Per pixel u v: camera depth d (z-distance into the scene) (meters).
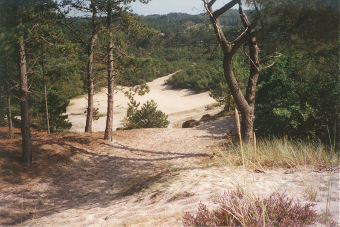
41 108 18.59
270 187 3.82
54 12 11.14
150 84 63.59
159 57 86.56
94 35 13.90
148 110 21.20
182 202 3.83
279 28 7.00
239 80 20.03
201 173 5.59
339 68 9.21
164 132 16.86
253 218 2.44
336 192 3.22
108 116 13.40
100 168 9.51
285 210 2.59
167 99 45.62
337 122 8.74
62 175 8.45
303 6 6.46
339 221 2.37
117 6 13.25
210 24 9.94
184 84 54.91
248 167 5.68
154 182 6.14
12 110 19.14
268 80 14.59
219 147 11.42
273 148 6.91
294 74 12.85
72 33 13.62
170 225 2.93
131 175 8.47
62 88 25.80
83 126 26.86
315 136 8.74
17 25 8.02
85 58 14.16
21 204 6.15
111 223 3.55
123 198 5.85
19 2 8.41
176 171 7.12
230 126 18.61
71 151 10.71
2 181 7.24
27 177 7.83
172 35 109.50
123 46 12.58
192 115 31.47
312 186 3.58
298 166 5.27
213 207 3.19
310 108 9.59
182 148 12.55
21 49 8.30
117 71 13.94
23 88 8.47
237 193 3.39
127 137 14.91
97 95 44.19
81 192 7.14
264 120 12.70
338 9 6.00
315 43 7.11
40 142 10.92
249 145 7.57
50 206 6.12
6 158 8.56
